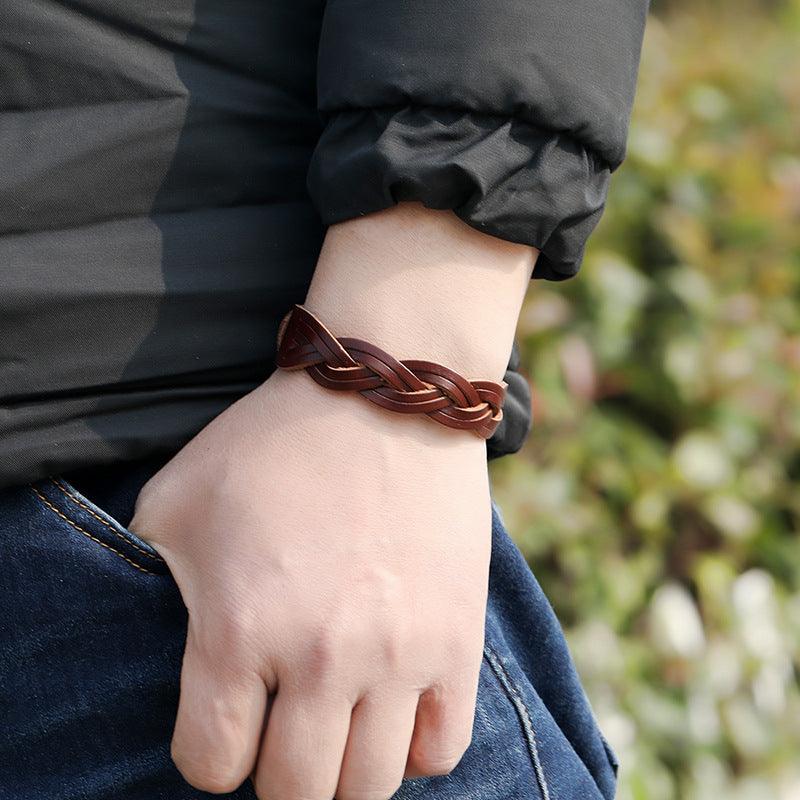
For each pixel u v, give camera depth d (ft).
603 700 4.72
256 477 2.40
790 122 5.82
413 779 2.52
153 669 2.46
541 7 2.41
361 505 2.38
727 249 5.32
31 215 2.42
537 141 2.42
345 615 2.35
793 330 5.30
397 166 2.39
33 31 2.42
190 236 2.48
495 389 2.44
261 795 2.39
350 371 2.40
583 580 4.88
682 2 8.67
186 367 2.48
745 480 5.13
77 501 2.45
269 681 2.37
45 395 2.43
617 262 5.06
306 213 2.54
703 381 5.05
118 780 2.49
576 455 4.95
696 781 4.79
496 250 2.45
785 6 8.27
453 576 2.40
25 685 2.48
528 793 2.58
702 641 4.93
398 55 2.40
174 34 2.47
